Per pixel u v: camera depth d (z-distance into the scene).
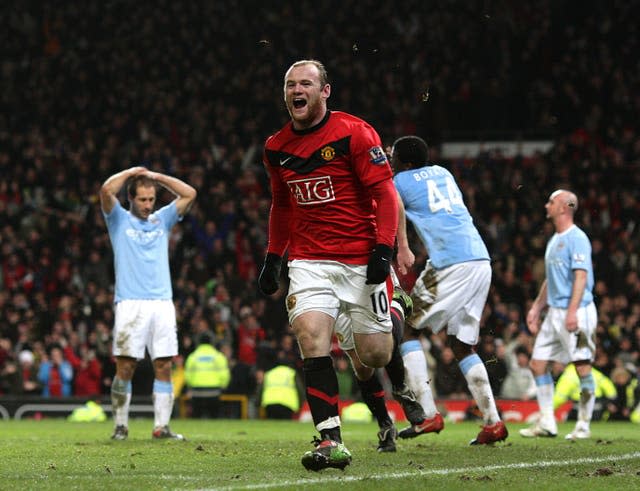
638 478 15.85
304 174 16.59
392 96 82.00
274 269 17.80
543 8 84.88
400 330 20.92
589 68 80.75
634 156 72.81
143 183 26.17
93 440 25.69
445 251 23.48
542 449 21.94
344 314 18.78
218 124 81.56
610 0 84.12
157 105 83.50
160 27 91.06
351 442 24.14
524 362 48.81
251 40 88.00
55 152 80.31
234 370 51.50
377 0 88.06
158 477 15.70
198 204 68.81
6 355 54.72
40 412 50.66
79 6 94.56
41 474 16.33
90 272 65.81
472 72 82.44
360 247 16.70
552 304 28.53
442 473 16.45
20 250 67.44
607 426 39.44
